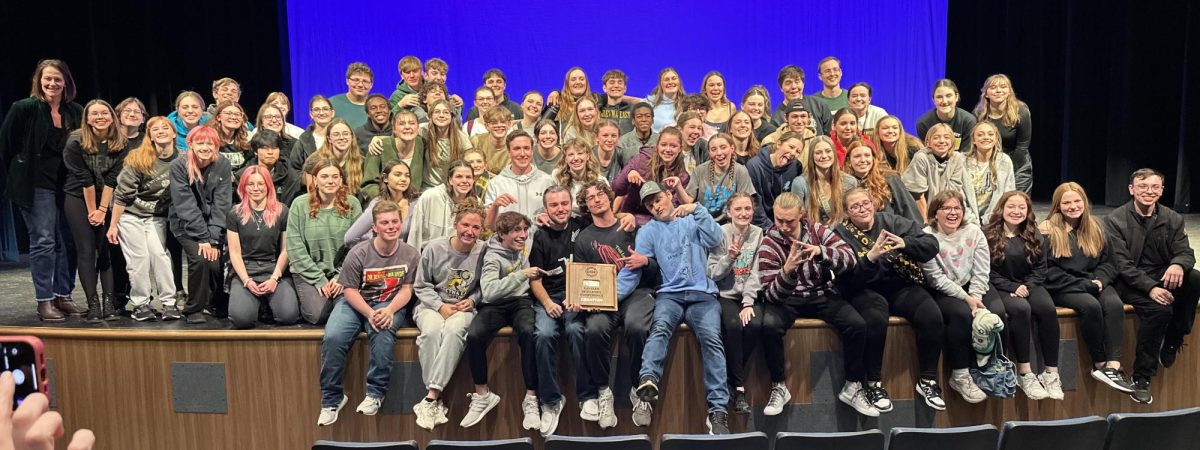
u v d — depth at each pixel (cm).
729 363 372
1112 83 815
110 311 405
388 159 441
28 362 117
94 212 396
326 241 388
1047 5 870
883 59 793
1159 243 388
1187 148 754
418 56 780
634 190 407
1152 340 384
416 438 378
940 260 376
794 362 381
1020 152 488
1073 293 385
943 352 382
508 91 789
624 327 367
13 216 630
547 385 363
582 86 561
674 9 784
